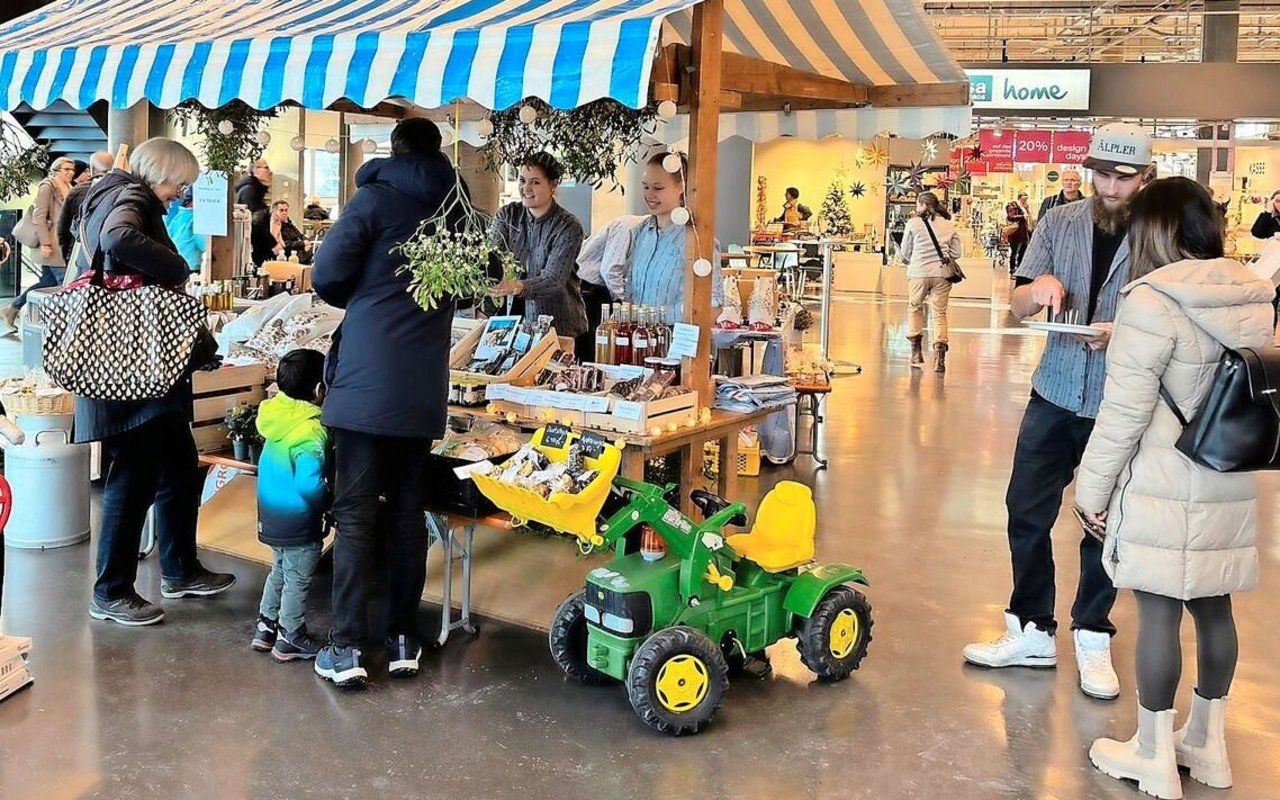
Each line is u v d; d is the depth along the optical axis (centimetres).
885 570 476
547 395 379
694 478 391
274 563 368
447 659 369
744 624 345
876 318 1631
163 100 368
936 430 796
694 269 380
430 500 373
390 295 335
